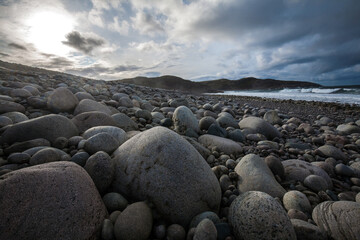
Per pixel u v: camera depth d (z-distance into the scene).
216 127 3.88
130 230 1.27
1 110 3.18
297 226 1.46
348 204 1.63
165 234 1.42
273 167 2.49
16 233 1.06
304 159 3.25
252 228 1.35
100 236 1.32
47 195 1.21
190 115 3.93
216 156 3.02
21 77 6.93
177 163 1.68
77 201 1.28
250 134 4.17
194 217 1.54
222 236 1.41
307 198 1.95
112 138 2.17
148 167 1.69
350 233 1.44
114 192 1.71
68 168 1.44
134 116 4.31
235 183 2.24
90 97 4.96
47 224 1.13
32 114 3.48
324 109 10.56
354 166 2.91
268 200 1.46
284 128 5.34
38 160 1.77
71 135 2.67
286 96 22.78
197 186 1.66
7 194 1.12
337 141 4.30
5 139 2.29
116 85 10.95
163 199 1.58
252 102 14.07
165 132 1.92
